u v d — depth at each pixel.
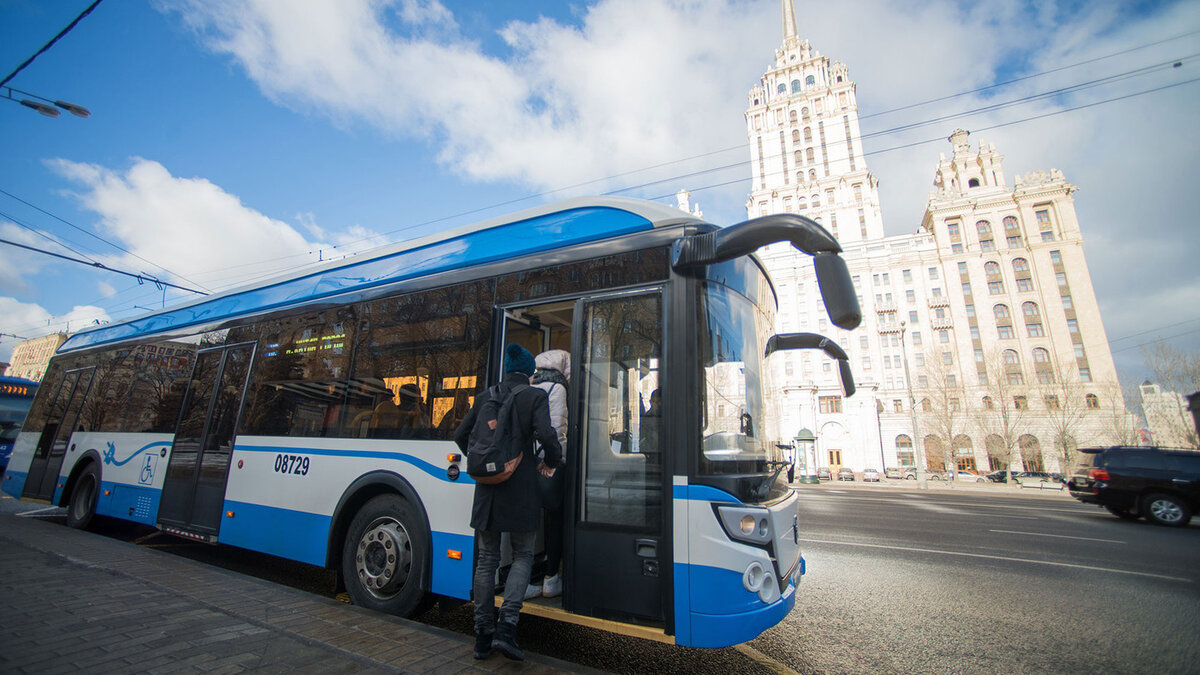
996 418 53.03
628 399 3.04
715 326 3.11
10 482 7.65
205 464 5.09
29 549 4.85
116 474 6.06
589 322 3.26
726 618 2.56
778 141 72.00
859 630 4.13
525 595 2.99
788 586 3.00
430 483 3.55
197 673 2.43
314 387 4.49
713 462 2.82
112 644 2.73
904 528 10.20
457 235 4.27
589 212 3.60
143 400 6.15
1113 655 3.68
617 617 2.83
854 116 68.00
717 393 3.02
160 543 6.73
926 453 54.81
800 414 53.72
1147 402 42.53
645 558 2.81
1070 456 45.72
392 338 4.12
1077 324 54.47
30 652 2.59
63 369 7.89
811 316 58.34
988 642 3.91
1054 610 4.73
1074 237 56.16
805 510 14.02
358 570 3.75
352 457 4.02
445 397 3.67
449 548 3.35
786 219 2.75
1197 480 10.82
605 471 3.03
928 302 59.03
